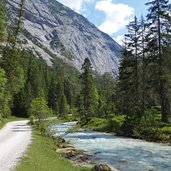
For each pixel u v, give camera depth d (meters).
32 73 124.94
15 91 67.62
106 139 37.12
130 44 53.66
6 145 23.84
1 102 62.06
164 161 22.12
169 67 41.75
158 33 42.31
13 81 62.94
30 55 171.25
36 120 54.03
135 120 41.66
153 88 43.06
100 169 18.17
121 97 73.06
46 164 16.86
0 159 17.25
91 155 24.86
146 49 43.53
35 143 25.95
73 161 21.97
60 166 17.34
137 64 53.47
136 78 52.72
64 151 25.52
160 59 41.94
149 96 52.91
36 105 47.66
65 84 152.50
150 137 35.53
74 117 99.25
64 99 124.62
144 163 21.50
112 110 83.00
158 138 34.00
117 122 48.94
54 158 20.61
